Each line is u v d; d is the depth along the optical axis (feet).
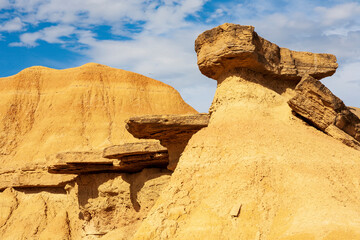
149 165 106.42
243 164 58.59
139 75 256.32
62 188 163.94
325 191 53.16
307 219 49.19
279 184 55.52
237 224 52.85
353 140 70.03
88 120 229.66
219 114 70.59
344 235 44.75
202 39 75.61
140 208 106.01
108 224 112.57
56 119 228.63
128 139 219.61
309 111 69.67
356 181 57.36
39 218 158.61
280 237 48.49
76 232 142.20
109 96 242.37
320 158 59.67
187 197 59.41
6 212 164.45
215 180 59.52
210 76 78.69
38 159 209.26
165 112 244.01
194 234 54.24
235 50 70.38
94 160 112.98
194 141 65.92
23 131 233.76
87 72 248.73
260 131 63.98
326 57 82.84
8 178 184.34
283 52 79.61
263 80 76.48
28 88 250.57
